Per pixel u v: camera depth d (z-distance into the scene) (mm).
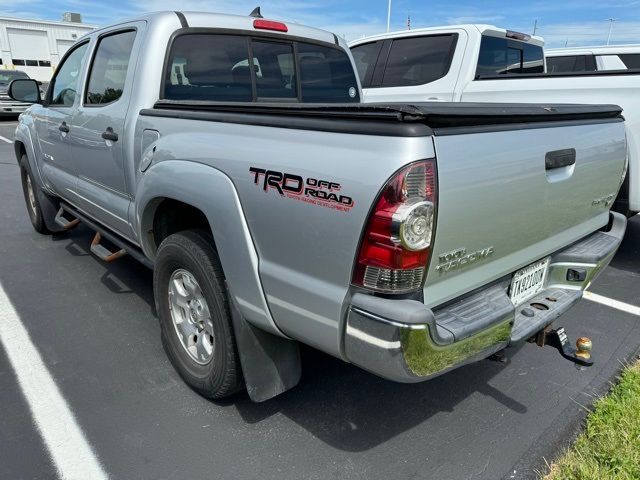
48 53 37875
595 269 2719
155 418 2582
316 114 1879
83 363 3059
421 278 1778
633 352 3285
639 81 4309
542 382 2955
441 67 5695
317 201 1813
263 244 2061
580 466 2242
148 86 2891
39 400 2701
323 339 1949
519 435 2508
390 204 1640
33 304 3828
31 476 2195
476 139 1852
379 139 1681
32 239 5391
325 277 1862
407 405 2730
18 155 5441
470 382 2945
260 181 2012
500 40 5859
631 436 2424
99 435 2453
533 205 2225
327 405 2719
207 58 3131
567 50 7824
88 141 3498
